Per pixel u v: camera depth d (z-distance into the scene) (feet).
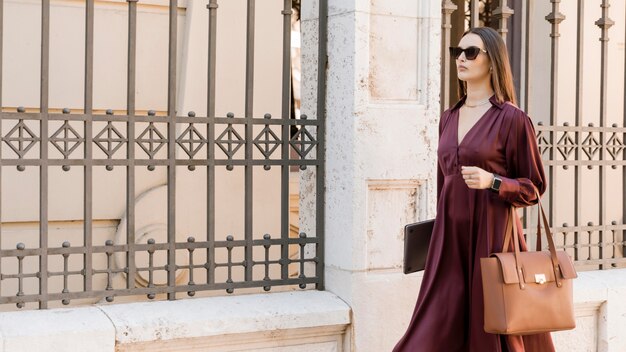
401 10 15.98
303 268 16.21
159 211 20.36
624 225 19.25
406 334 13.84
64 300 14.19
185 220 20.61
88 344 13.37
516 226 13.38
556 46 18.24
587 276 18.42
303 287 16.19
